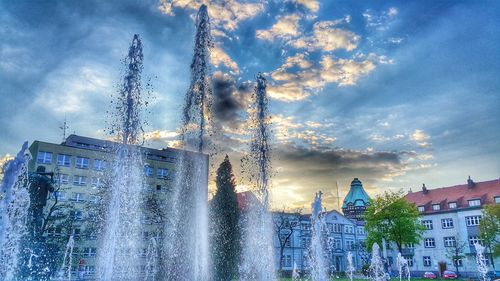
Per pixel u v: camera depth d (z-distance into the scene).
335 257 92.31
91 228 44.78
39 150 70.00
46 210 41.00
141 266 47.59
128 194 24.34
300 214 72.81
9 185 15.46
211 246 42.66
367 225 62.84
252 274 42.03
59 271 37.75
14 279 22.31
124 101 21.47
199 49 29.02
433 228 80.69
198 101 29.27
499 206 57.84
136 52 21.67
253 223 45.19
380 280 55.38
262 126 32.66
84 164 72.94
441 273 76.69
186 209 29.61
